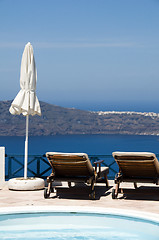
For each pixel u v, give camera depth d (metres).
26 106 7.21
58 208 4.97
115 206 5.64
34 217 4.82
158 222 4.39
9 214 4.89
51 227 4.49
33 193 6.71
